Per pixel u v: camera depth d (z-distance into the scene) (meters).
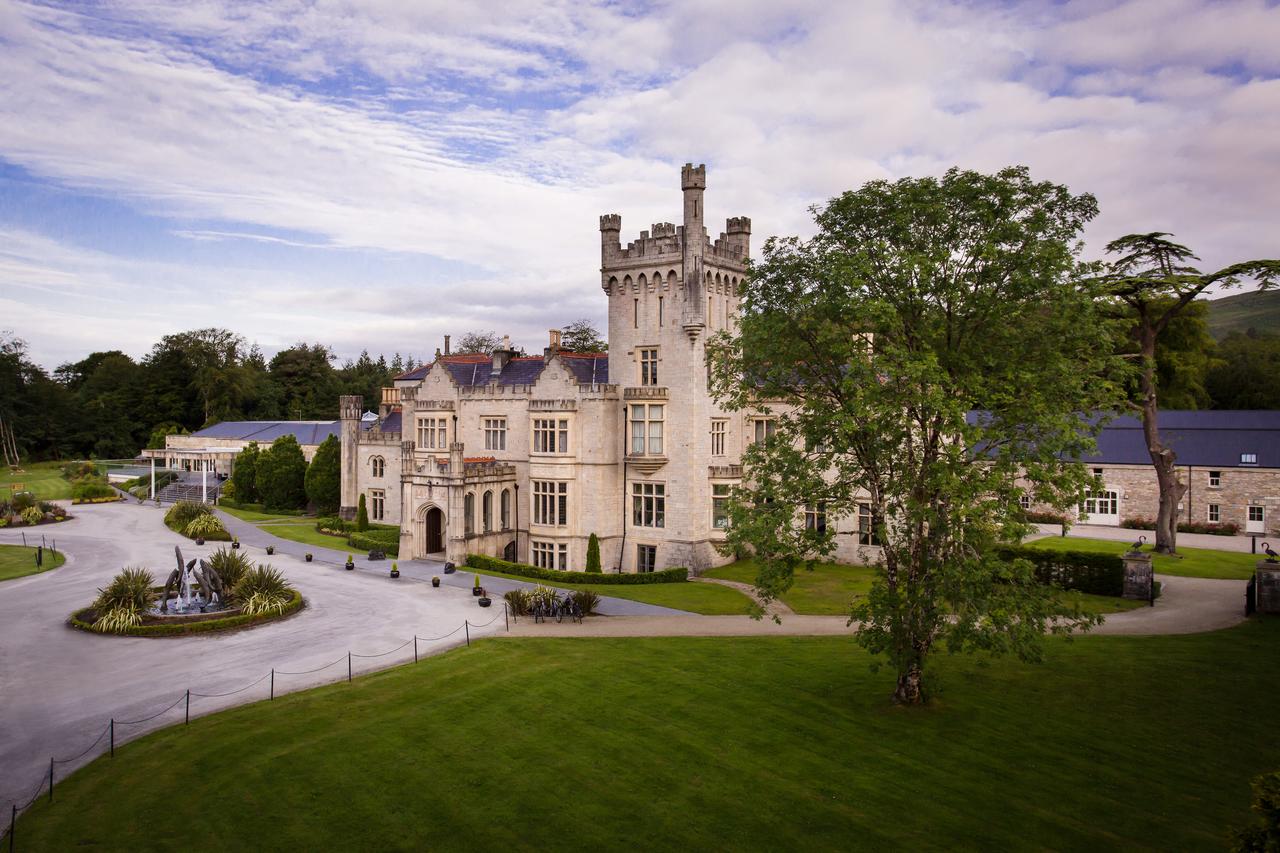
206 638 39.62
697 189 54.72
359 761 25.56
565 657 35.78
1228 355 104.81
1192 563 51.31
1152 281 49.34
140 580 43.81
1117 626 37.47
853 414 25.78
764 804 22.62
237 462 98.94
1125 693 29.00
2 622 42.59
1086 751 24.92
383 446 77.88
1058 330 25.66
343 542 69.75
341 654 36.97
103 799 23.27
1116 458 69.31
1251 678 29.67
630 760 25.42
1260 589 38.47
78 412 143.00
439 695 31.20
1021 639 24.14
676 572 53.72
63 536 72.50
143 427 147.50
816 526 56.88
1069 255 24.69
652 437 57.22
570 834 21.30
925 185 26.69
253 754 26.09
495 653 36.50
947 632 27.91
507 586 51.94
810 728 27.42
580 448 58.59
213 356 150.12
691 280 55.03
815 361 29.28
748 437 60.09
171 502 98.69
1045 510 71.81
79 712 29.91
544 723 28.34
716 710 29.19
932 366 23.86
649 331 57.56
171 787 23.94
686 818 21.98
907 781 23.64
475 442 67.00
